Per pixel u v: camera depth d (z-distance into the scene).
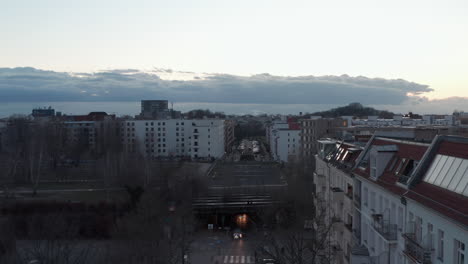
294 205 81.44
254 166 159.88
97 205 88.44
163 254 61.81
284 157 173.88
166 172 109.44
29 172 123.25
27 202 88.38
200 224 89.81
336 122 128.12
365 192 36.12
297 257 37.69
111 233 76.69
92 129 188.75
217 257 70.75
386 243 29.64
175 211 83.69
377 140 38.41
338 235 45.72
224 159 189.75
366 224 35.62
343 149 49.50
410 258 23.69
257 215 87.69
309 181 89.81
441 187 22.25
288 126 194.38
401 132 45.56
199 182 103.00
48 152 134.50
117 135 163.25
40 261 42.31
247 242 78.62
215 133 186.50
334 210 48.22
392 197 28.72
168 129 182.38
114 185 110.19
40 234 54.31
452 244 19.59
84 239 78.94
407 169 28.30
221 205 94.19
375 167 32.72
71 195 101.38
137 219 70.50
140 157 116.56
